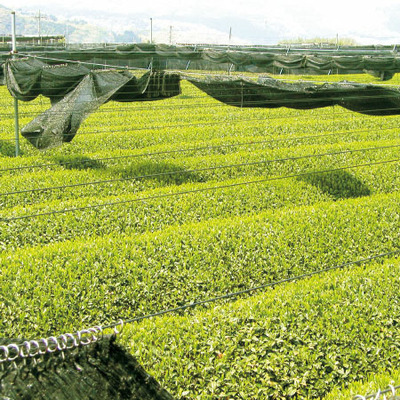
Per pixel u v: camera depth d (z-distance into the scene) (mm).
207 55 41906
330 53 48719
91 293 11375
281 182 19125
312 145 25109
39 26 67938
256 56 39188
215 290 12203
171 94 22391
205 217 16234
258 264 13203
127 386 3965
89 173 19641
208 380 8797
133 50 47750
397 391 8359
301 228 14891
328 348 9516
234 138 26359
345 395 8422
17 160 21328
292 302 10820
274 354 9242
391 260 13289
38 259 12711
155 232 14602
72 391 3797
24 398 3666
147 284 11953
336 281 11781
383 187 19781
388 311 10617
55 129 20094
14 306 10734
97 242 13672
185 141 26547
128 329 9969
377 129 30344
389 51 47844
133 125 29734
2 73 25156
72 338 3961
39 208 16078
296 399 8828
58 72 22094
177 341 9609
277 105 21531
